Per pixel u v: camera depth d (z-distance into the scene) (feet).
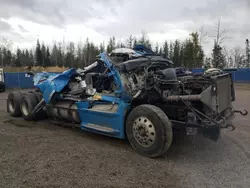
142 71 18.37
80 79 22.52
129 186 11.78
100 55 20.35
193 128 15.24
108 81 20.08
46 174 12.75
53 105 23.16
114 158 15.19
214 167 14.28
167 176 12.98
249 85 87.86
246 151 16.94
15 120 26.48
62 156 15.21
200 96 14.58
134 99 17.01
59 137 19.60
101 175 12.82
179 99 15.60
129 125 16.38
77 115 20.66
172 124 16.07
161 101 17.46
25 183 11.81
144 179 12.54
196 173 13.44
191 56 124.57
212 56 122.72
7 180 12.08
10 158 14.76
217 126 14.82
